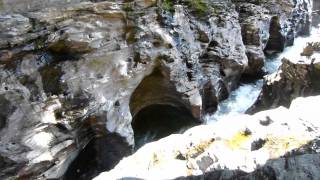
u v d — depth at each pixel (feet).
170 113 46.11
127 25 36.60
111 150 36.19
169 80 40.86
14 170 26.73
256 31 58.54
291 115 15.81
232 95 53.11
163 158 14.24
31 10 29.30
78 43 31.48
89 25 32.55
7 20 26.94
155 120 45.16
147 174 13.19
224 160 13.29
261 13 62.64
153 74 41.37
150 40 38.65
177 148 14.71
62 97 30.53
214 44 49.24
